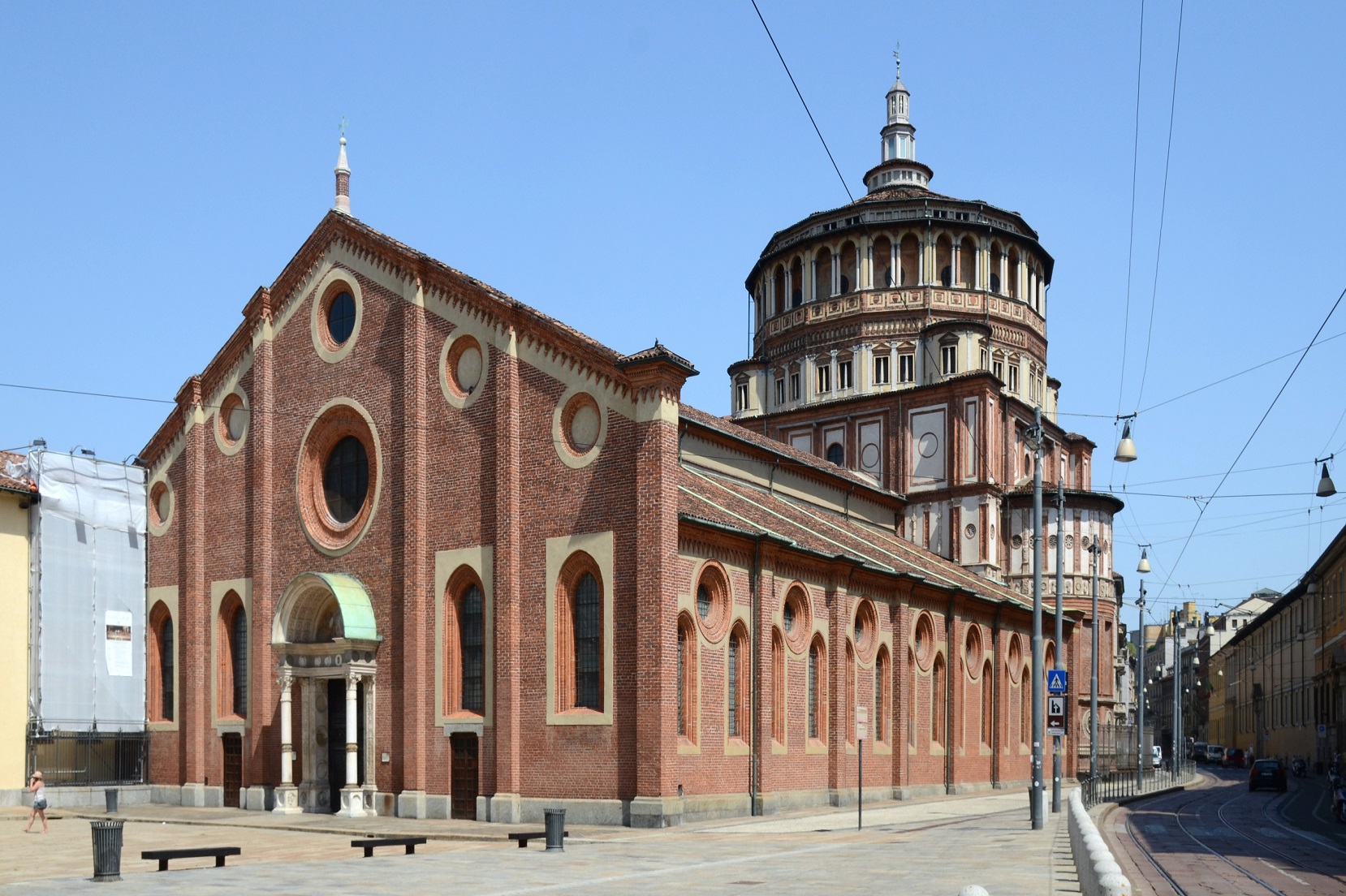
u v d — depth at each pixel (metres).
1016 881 21.45
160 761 49.03
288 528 45.03
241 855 29.00
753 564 39.47
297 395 45.50
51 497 48.94
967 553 64.81
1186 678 184.62
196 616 47.78
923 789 49.81
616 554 35.69
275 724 44.19
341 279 44.53
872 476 68.12
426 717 39.44
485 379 39.50
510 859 26.59
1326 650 90.50
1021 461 69.56
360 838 31.66
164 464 50.97
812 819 37.34
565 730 36.06
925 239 69.38
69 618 48.78
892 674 48.34
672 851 28.00
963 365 67.00
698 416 52.06
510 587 37.53
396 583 41.09
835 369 70.44
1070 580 68.12
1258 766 66.94
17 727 47.53
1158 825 37.75
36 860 28.17
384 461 42.25
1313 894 21.16
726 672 37.81
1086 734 68.75
